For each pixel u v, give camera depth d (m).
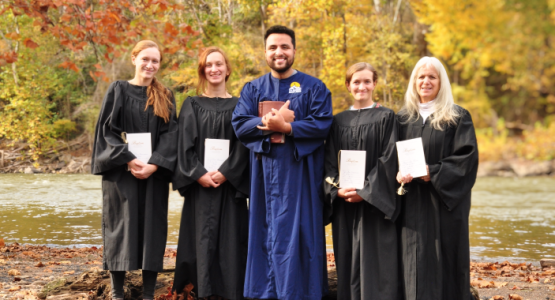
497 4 22.52
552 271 5.20
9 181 6.74
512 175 19.41
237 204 4.04
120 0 6.31
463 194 3.62
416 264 3.66
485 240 7.15
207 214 3.96
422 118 3.82
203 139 4.05
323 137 3.90
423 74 3.82
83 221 6.54
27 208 6.59
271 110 3.84
